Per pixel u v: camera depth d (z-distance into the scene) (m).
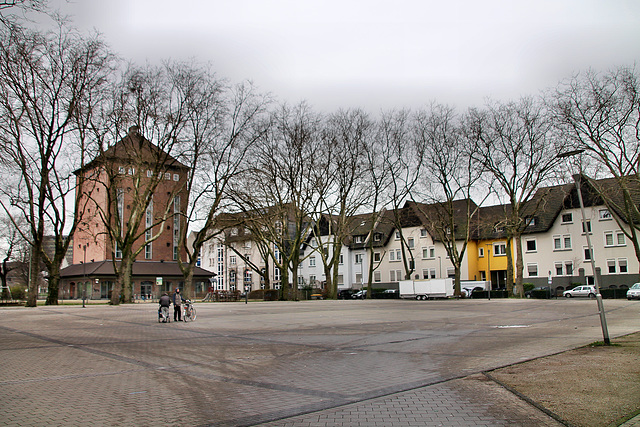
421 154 55.12
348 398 8.46
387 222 66.31
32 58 32.03
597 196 56.72
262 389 9.22
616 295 53.19
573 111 43.03
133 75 39.47
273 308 37.97
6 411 7.67
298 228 54.06
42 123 36.62
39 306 38.91
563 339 16.45
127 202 70.44
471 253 72.94
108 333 19.20
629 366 10.91
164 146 42.00
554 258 64.94
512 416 7.24
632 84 41.22
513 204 52.16
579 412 7.28
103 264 69.06
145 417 7.34
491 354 13.29
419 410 7.64
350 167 55.84
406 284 61.62
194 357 13.12
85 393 8.92
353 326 22.23
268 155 50.53
